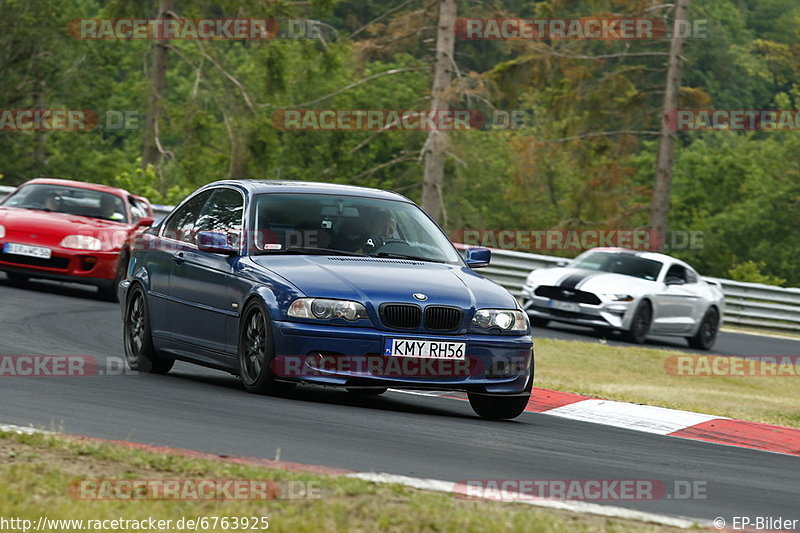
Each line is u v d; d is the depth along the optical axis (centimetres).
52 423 2286
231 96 12950
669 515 1983
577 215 10962
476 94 8581
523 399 3053
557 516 1831
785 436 3350
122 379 3216
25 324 4475
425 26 8762
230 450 2211
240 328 3027
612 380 5247
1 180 16612
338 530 1630
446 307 2906
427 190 8625
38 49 16275
